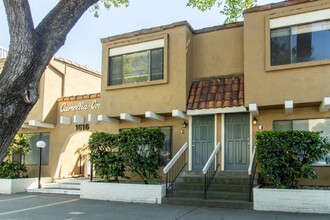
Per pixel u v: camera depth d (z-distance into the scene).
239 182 11.25
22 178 15.38
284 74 10.90
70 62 17.86
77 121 15.53
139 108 13.22
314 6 10.70
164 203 11.10
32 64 3.78
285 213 9.26
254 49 11.36
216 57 13.26
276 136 9.87
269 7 11.31
